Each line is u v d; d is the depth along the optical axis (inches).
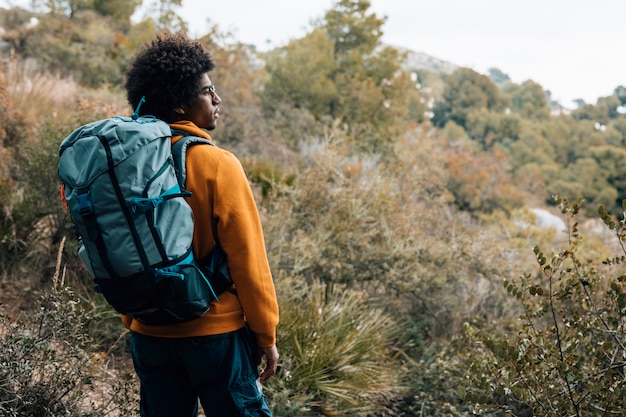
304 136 678.5
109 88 629.3
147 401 80.4
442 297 246.7
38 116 289.4
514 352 112.7
